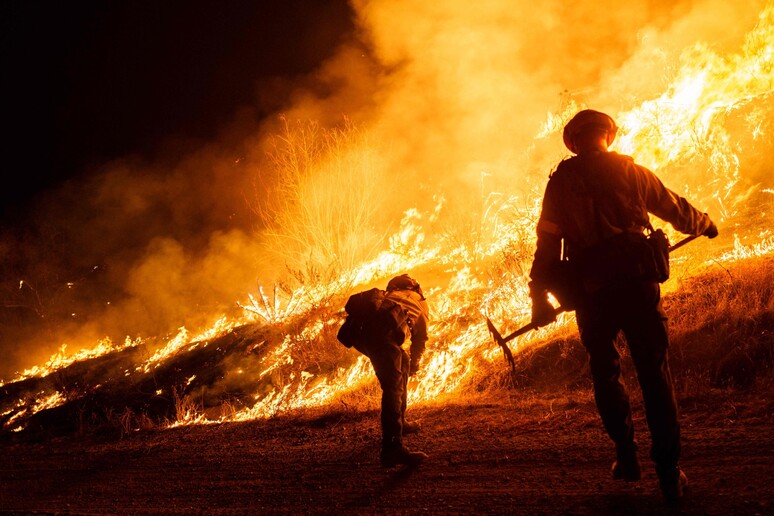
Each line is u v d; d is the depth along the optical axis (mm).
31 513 4375
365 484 4199
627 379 5043
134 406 8477
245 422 6680
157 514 4172
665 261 3320
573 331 6074
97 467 5703
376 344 4547
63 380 10641
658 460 3232
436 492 3873
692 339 5312
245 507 4102
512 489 3730
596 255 3334
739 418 4207
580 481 3684
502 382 5863
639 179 3416
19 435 8484
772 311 5227
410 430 5098
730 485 3318
